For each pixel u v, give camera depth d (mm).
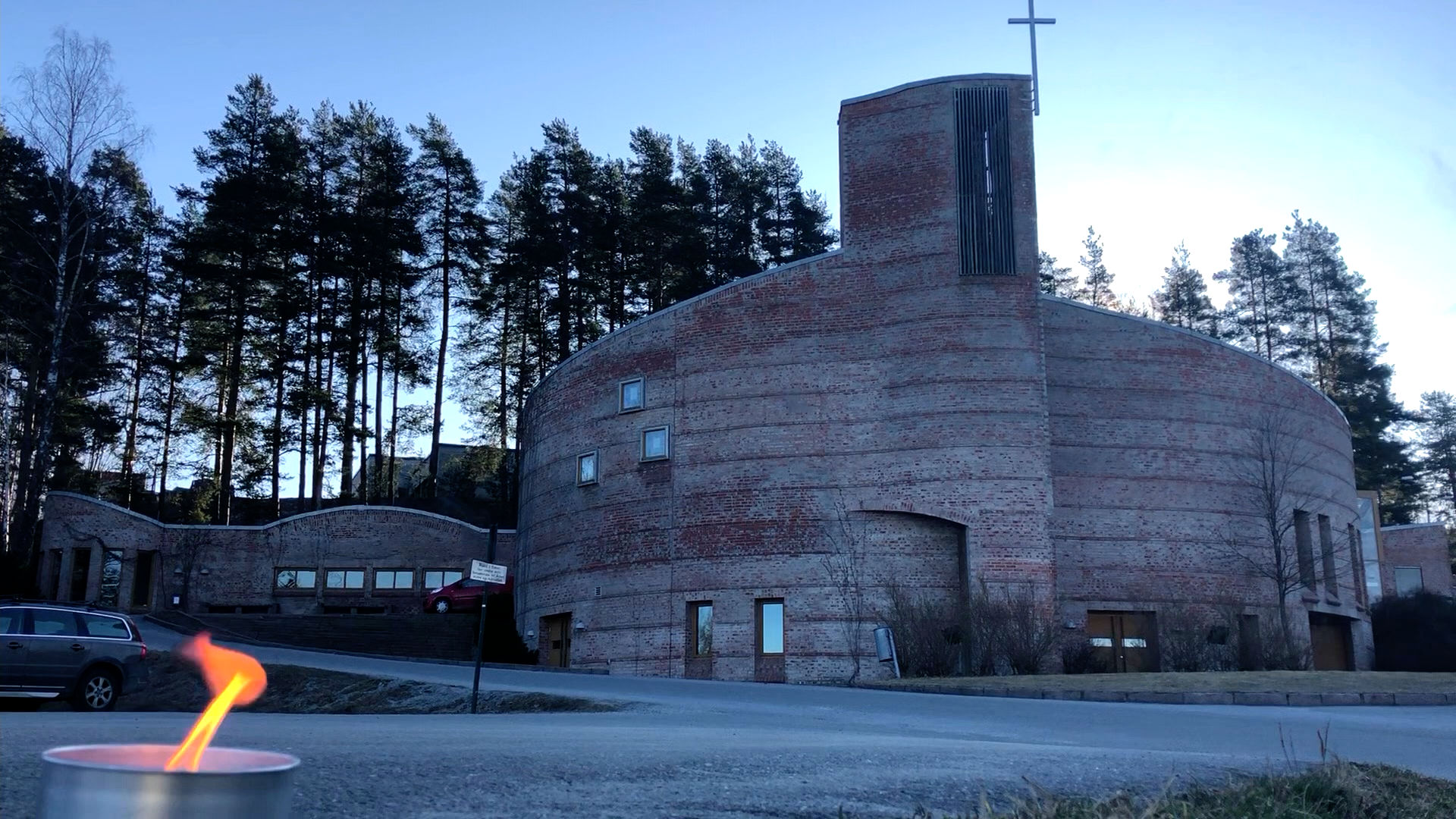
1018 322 35156
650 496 37844
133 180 58000
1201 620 34969
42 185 54969
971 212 35875
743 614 35281
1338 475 44625
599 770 8039
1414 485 78625
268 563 51969
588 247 66688
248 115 63469
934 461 34469
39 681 19797
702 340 37969
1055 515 36250
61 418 57531
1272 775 9570
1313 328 78062
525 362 67125
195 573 51375
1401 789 9766
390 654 40281
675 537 36875
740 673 34812
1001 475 34062
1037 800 7520
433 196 66625
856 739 12086
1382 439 75562
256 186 61656
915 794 7805
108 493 65062
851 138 37625
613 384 39969
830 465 35469
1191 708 20000
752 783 7820
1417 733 16031
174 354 64938
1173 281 81750
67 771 2242
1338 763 9633
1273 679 24547
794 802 7238
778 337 36906
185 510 64812
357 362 65000
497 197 70625
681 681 27734
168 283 63531
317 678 27203
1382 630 47812
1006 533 33656
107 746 2508
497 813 6145
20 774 6660
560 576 40625
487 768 7828
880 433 35219
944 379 34875
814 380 36250
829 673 33938
